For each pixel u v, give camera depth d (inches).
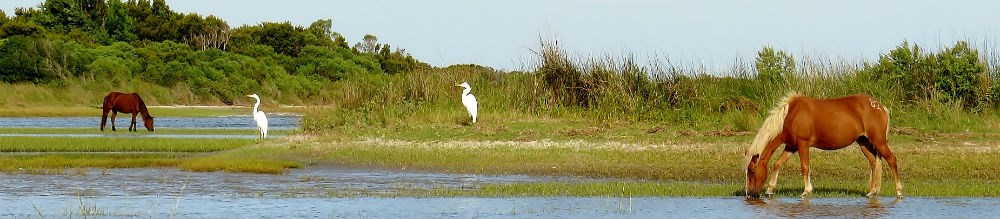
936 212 472.1
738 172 666.2
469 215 476.1
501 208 498.0
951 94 952.3
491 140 843.4
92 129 1273.4
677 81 996.6
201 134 1160.2
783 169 668.7
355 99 1041.5
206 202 524.1
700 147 780.6
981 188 558.9
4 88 2118.6
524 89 1028.5
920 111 917.8
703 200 520.7
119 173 664.4
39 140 973.8
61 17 2999.5
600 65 1012.5
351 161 741.9
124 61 2427.4
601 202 517.3
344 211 489.4
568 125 921.5
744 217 461.1
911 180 623.2
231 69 2518.5
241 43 3048.7
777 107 516.7
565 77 1015.0
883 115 505.4
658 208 492.4
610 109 949.8
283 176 657.0
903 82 984.3
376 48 3420.3
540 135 859.4
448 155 755.4
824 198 523.2
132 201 528.1
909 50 983.0
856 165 679.1
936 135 824.3
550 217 469.7
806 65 985.5
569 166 698.2
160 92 2351.1
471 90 1055.6
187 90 2394.2
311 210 493.0
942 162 686.5
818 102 507.5
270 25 3105.3
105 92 2260.1
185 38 3213.6
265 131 1019.3
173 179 632.4
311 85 2596.0
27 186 592.7
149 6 3331.7
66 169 685.3
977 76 952.3
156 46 2674.7
